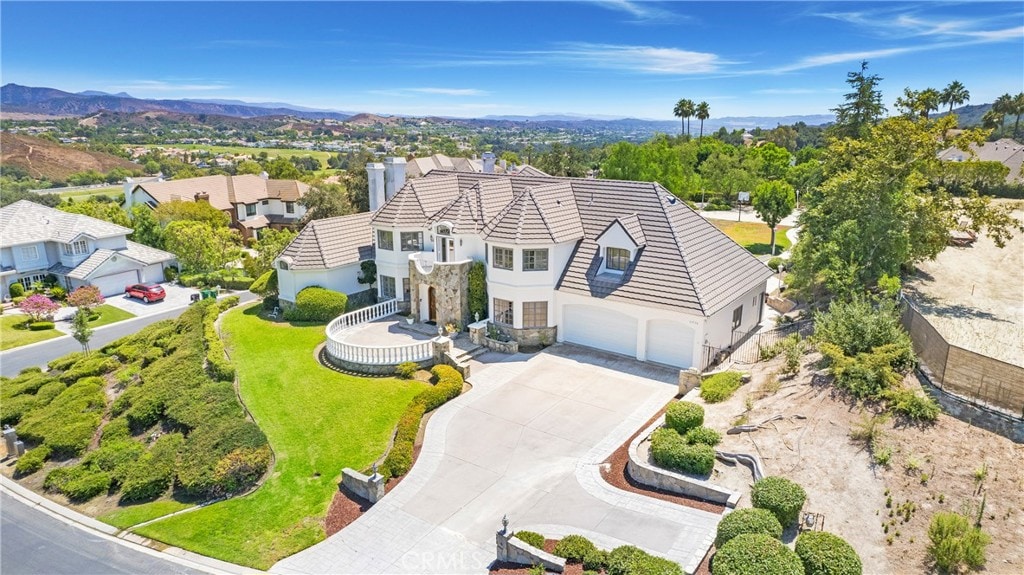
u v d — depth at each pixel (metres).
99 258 52.72
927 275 38.81
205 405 28.14
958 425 19.77
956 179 65.12
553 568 16.77
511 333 34.91
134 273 55.16
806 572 15.09
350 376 31.89
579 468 22.62
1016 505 16.91
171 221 63.59
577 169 104.38
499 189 39.28
